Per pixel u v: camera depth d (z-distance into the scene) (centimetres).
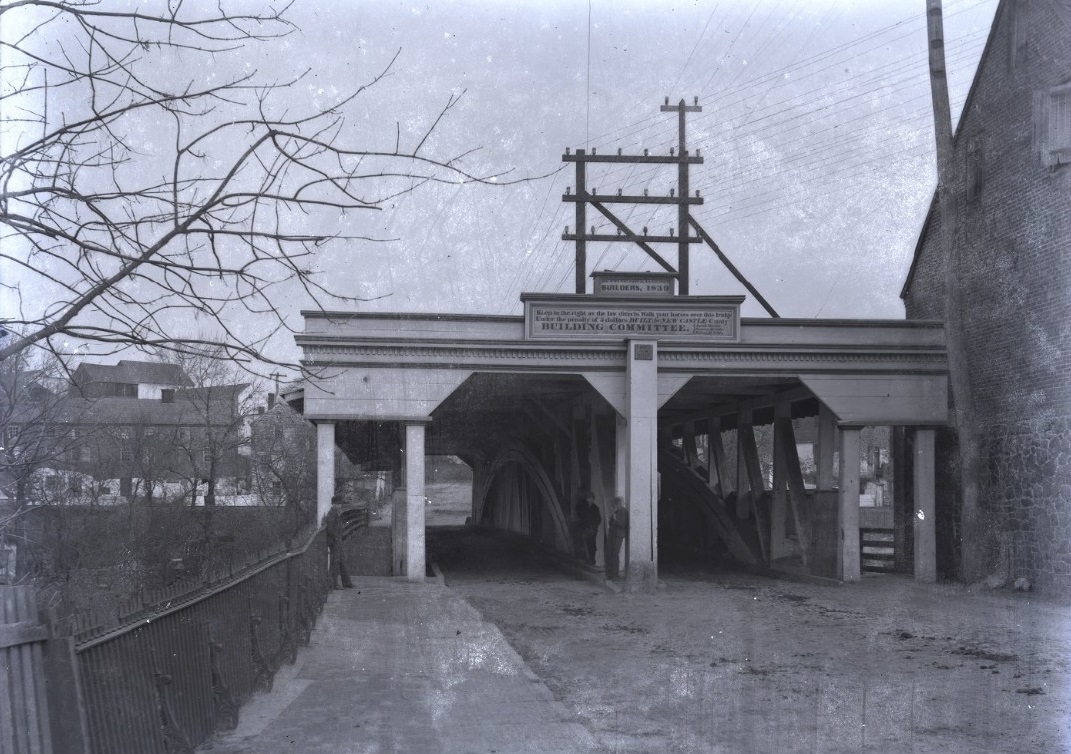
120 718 423
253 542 2695
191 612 580
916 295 2202
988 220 1883
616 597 1767
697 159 2441
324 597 1508
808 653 1110
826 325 1955
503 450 3219
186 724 550
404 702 762
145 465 2606
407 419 1828
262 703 740
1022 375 1766
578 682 920
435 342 1844
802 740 688
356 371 1820
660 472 2850
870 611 1526
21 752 340
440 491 6850
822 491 2183
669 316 1930
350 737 641
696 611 1544
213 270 392
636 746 661
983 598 1680
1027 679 938
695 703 816
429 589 1727
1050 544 1678
